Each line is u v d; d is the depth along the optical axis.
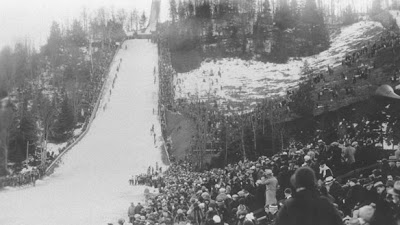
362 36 150.62
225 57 165.88
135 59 182.88
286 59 153.75
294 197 10.05
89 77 161.75
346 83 74.44
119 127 128.50
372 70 70.25
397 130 28.59
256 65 157.50
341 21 171.12
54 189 78.38
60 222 48.53
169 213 37.97
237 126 91.12
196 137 101.81
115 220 49.44
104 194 72.00
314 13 164.62
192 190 43.81
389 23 142.00
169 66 167.88
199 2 191.62
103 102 146.00
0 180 83.75
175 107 133.88
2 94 135.38
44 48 180.50
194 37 180.38
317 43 155.62
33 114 122.25
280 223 9.99
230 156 81.50
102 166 103.19
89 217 51.19
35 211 55.50
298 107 72.25
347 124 38.97
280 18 169.88
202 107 122.12
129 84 159.25
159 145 115.06
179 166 90.81
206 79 153.75
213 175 45.84
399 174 21.80
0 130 103.50
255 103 126.12
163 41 193.12
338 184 20.89
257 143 78.19
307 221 9.73
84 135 122.94
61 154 108.31
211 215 22.20
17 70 149.00
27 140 108.62
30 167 102.94
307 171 10.15
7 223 48.00
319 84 85.12
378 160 28.11
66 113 126.44
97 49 192.75
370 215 11.29
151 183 81.62
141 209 45.59
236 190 30.53
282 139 71.12
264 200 24.64
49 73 165.75
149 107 141.00
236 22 183.25
